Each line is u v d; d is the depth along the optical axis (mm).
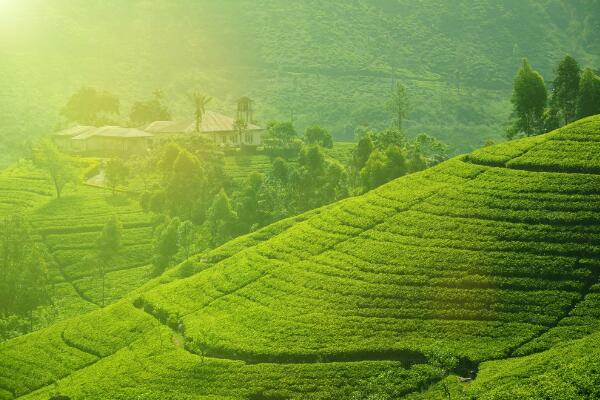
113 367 80312
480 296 74500
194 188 145375
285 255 94812
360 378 68000
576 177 87688
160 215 139500
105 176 164750
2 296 107562
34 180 175625
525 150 97812
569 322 69188
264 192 132375
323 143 192250
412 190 98938
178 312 89625
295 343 75062
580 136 96562
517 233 81250
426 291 77250
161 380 74625
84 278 123500
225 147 195000
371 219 95250
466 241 82812
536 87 124438
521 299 73000
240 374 72250
